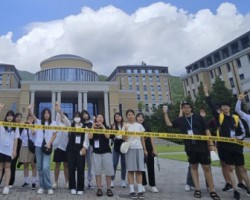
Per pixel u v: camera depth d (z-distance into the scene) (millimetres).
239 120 6004
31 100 52438
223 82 49375
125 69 93750
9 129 6160
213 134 6648
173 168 11805
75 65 66438
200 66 65312
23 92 52688
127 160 5902
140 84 92812
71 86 54344
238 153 5773
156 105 91688
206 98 6652
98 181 6004
